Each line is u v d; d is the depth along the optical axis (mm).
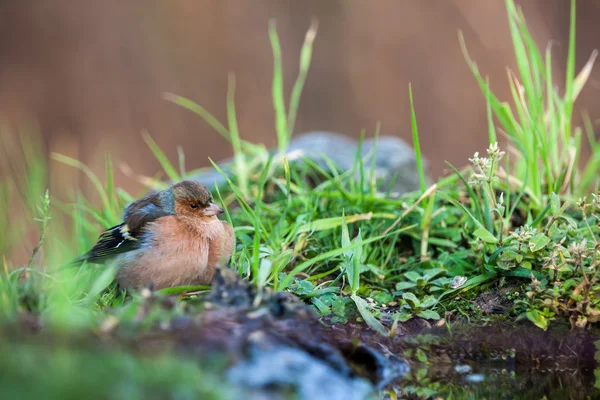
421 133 25297
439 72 25219
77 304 8586
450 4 25016
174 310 7066
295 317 7465
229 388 5996
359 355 7957
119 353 6023
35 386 5312
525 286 9164
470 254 10047
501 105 11508
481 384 8352
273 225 11180
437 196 11250
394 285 10062
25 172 13914
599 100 24391
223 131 14680
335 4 25906
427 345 8602
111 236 9734
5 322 6492
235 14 26078
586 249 8547
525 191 11086
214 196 12805
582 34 24906
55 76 26156
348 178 12961
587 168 13031
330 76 25906
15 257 12805
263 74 26156
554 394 8234
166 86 26234
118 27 26266
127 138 26016
